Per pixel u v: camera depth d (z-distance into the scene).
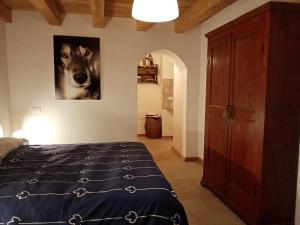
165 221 1.52
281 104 2.21
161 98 6.77
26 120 4.00
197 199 3.04
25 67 3.91
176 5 1.68
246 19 2.42
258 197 2.28
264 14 2.17
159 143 6.11
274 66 2.17
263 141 2.21
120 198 1.56
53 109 4.05
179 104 4.96
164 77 6.57
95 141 4.25
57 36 3.92
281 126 2.23
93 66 4.09
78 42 4.00
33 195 1.57
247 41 2.43
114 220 1.50
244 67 2.49
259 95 2.25
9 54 3.84
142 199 1.57
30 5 3.58
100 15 3.39
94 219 1.48
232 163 2.73
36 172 1.99
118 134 4.31
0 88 3.52
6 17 3.60
